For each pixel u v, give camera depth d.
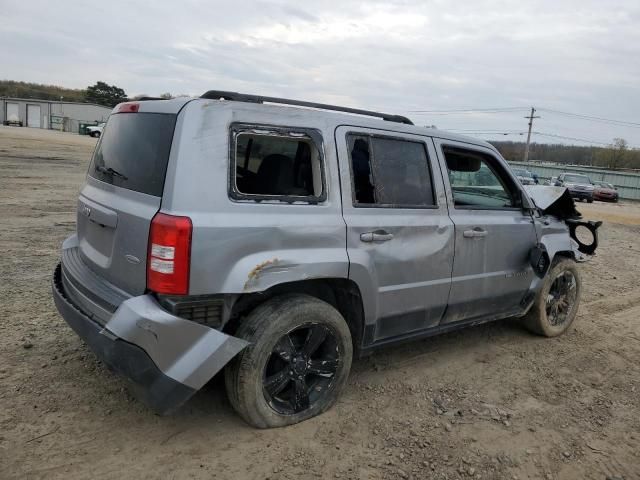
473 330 5.33
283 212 3.08
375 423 3.42
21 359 3.86
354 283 3.40
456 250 4.04
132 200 2.97
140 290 2.86
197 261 2.75
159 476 2.76
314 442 3.15
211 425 3.23
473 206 4.27
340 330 3.37
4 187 13.21
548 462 3.17
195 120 2.84
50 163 20.73
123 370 2.74
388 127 3.72
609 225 17.50
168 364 2.73
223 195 2.87
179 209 2.74
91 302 3.12
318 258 3.17
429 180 3.92
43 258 6.68
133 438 3.05
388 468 2.98
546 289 5.07
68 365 3.82
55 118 72.06
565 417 3.71
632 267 9.44
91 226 3.39
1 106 73.06
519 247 4.64
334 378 3.45
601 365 4.68
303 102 3.39
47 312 4.80
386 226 3.55
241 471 2.85
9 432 3.00
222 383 3.70
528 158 67.75
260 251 2.96
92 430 3.09
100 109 76.81
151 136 3.01
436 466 3.04
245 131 3.00
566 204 5.28
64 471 2.74
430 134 3.99
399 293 3.71
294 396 3.30
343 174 3.37
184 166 2.78
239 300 3.08
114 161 3.31
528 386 4.15
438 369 4.32
